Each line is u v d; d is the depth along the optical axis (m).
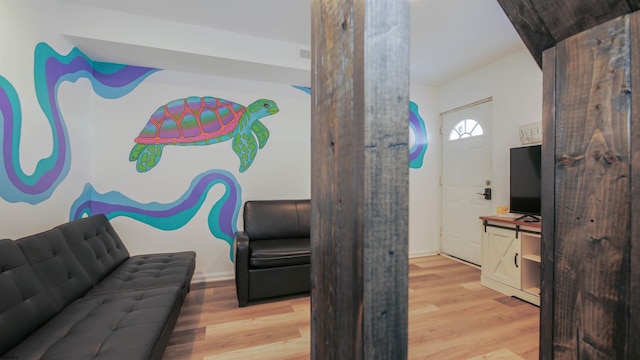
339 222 0.51
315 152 0.63
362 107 0.42
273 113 3.35
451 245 3.94
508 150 3.10
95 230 2.19
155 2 2.26
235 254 2.61
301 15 2.43
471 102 3.56
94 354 1.13
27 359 1.11
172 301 1.64
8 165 1.73
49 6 2.10
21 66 1.83
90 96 2.68
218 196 3.14
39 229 2.00
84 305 1.56
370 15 0.42
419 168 4.02
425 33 2.64
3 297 1.20
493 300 2.52
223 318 2.20
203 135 3.08
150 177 2.92
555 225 0.71
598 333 0.62
